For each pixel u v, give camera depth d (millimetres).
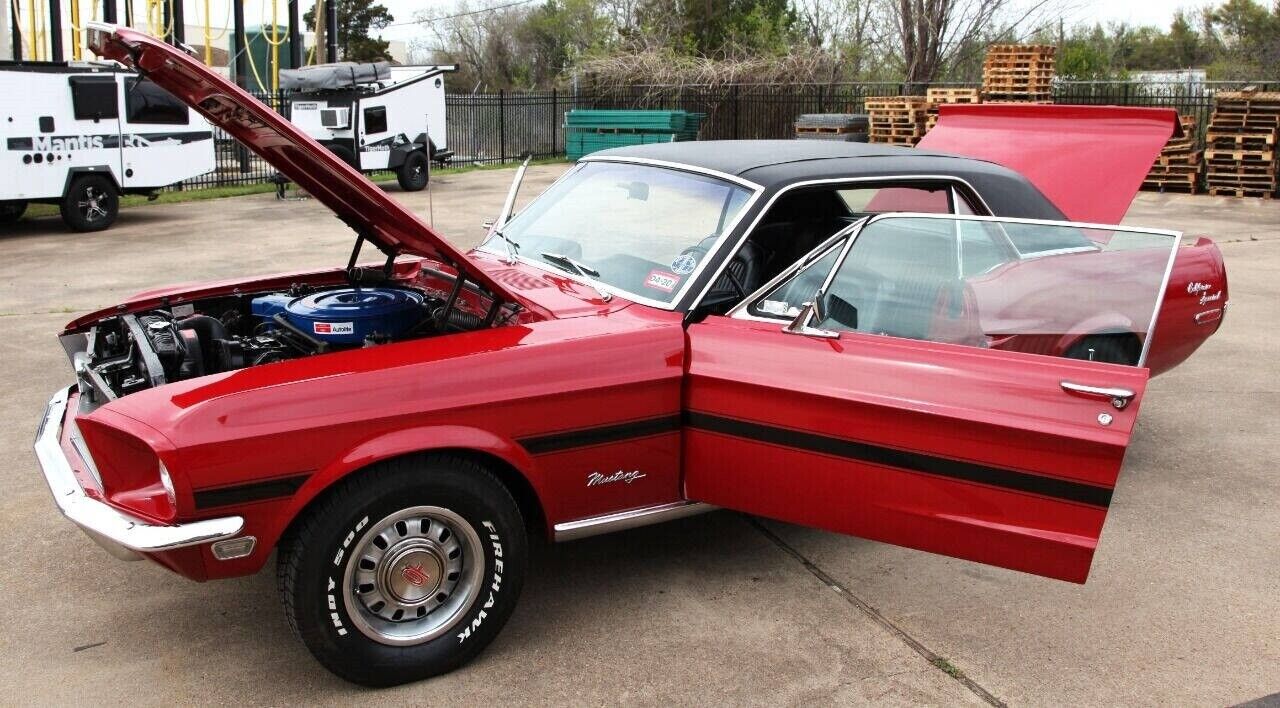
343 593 3201
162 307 4359
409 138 19953
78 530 4574
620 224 4316
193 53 3373
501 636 3709
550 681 3430
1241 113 17938
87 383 3766
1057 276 3576
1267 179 17734
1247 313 9039
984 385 3275
